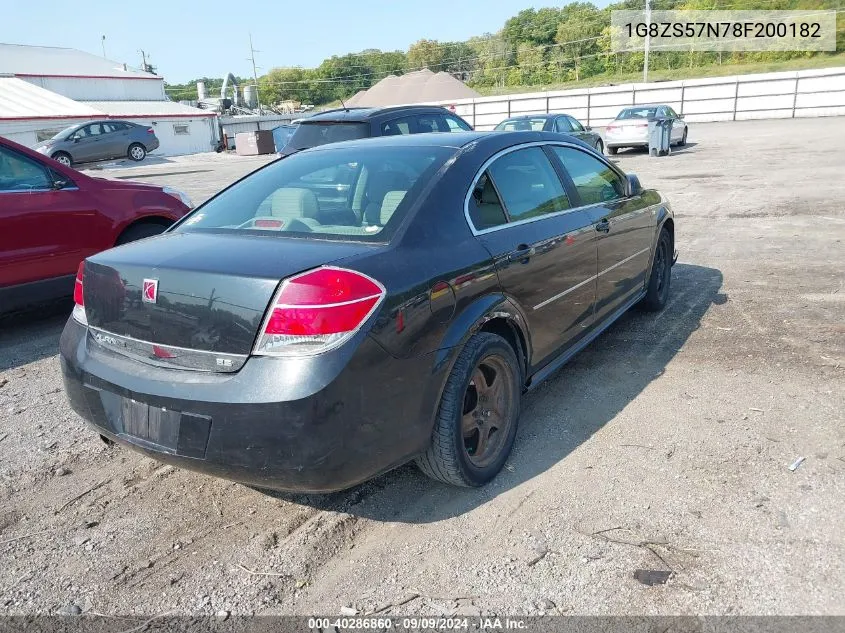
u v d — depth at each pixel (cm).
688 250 802
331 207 318
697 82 3797
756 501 293
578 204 417
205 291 256
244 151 3544
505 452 331
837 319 525
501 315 319
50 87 4191
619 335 522
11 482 339
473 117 4438
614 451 344
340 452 248
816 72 3497
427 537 282
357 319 249
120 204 606
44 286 560
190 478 341
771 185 1264
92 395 287
